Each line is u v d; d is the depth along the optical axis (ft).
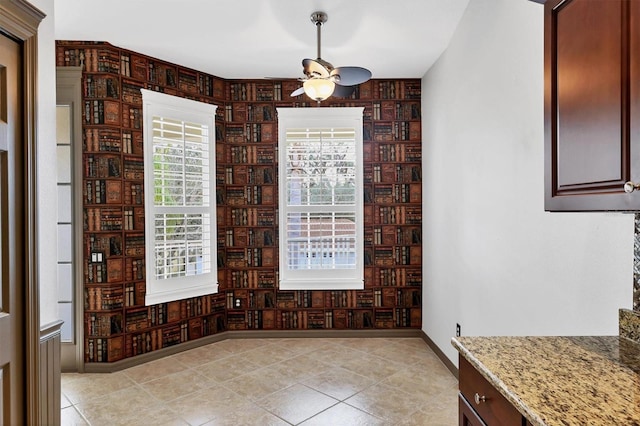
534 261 6.72
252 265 14.21
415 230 14.15
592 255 5.37
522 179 7.06
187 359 12.05
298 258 14.20
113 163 11.21
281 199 14.08
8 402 5.49
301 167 14.12
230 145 14.12
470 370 4.53
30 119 5.84
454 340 4.89
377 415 8.57
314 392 9.70
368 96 14.11
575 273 5.70
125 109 11.46
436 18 9.89
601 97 3.64
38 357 5.93
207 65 12.80
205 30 10.39
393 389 9.84
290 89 14.08
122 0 8.88
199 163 13.35
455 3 9.23
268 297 14.24
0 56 5.38
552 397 3.35
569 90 4.13
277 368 11.27
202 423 8.30
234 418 8.49
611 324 5.07
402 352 12.55
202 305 13.42
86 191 11.09
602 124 3.64
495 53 8.07
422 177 14.05
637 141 3.24
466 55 9.68
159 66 12.26
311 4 9.14
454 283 10.70
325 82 9.32
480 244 8.95
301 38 10.91
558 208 4.33
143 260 11.85
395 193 14.15
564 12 4.21
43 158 6.32
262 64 12.76
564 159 4.24
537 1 4.60
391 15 9.68
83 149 11.06
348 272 14.23
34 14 5.81
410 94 14.12
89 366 11.10
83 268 11.11
